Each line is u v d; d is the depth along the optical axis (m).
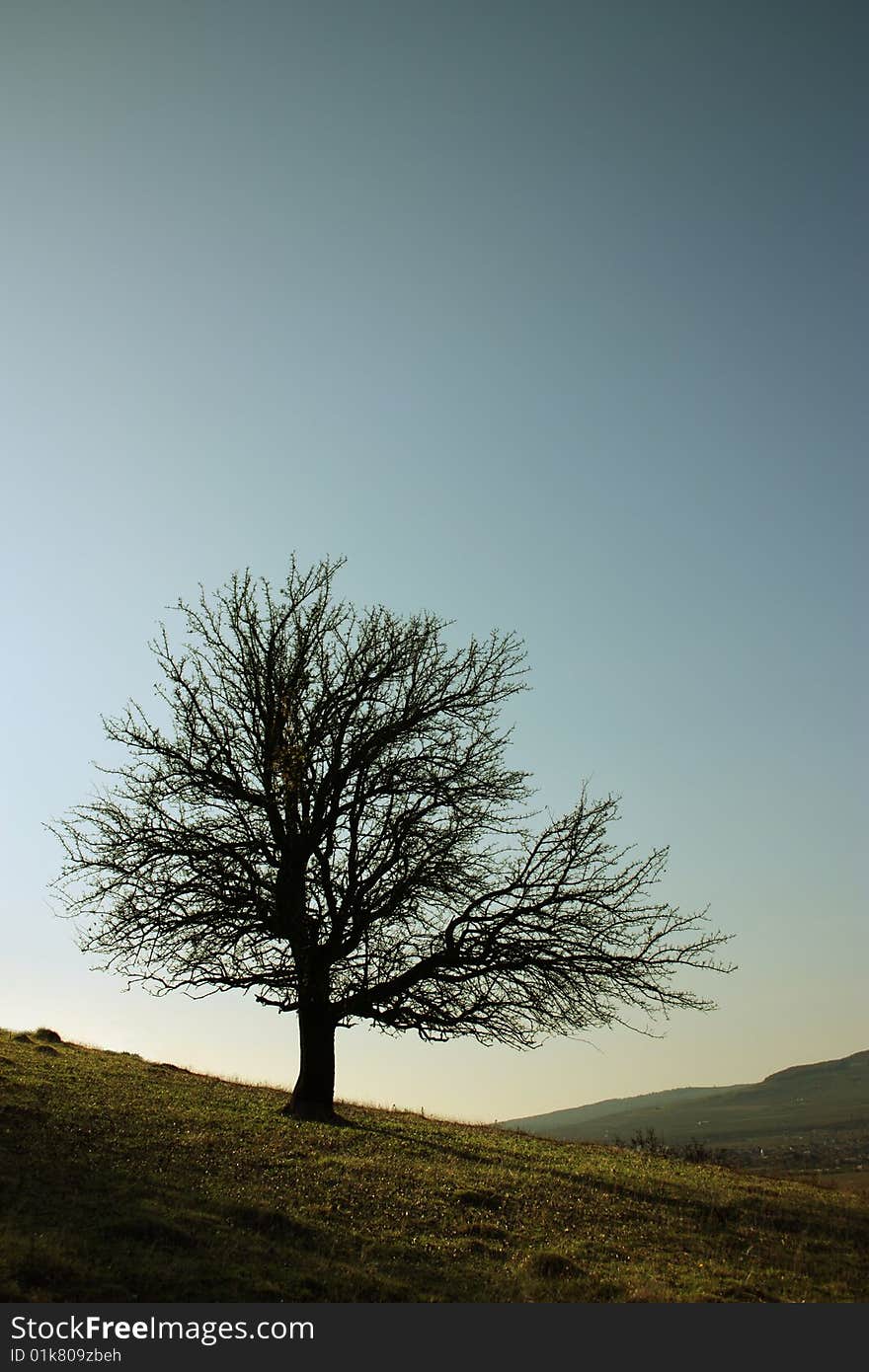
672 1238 17.36
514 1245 15.74
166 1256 12.73
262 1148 20.22
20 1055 28.55
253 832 26.58
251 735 27.77
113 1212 14.05
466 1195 18.27
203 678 28.45
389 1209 16.75
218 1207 15.20
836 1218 20.19
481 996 25.70
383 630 29.34
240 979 25.78
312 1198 16.72
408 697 28.34
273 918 25.69
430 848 26.30
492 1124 34.12
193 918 25.67
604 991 25.42
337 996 26.72
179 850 26.16
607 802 27.09
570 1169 23.34
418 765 27.14
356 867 26.62
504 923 26.09
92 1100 22.88
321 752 27.17
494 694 28.56
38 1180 15.24
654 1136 33.28
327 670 28.53
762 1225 19.14
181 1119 22.16
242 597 29.36
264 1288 12.11
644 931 26.05
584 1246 16.05
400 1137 24.75
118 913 26.20
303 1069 26.22
